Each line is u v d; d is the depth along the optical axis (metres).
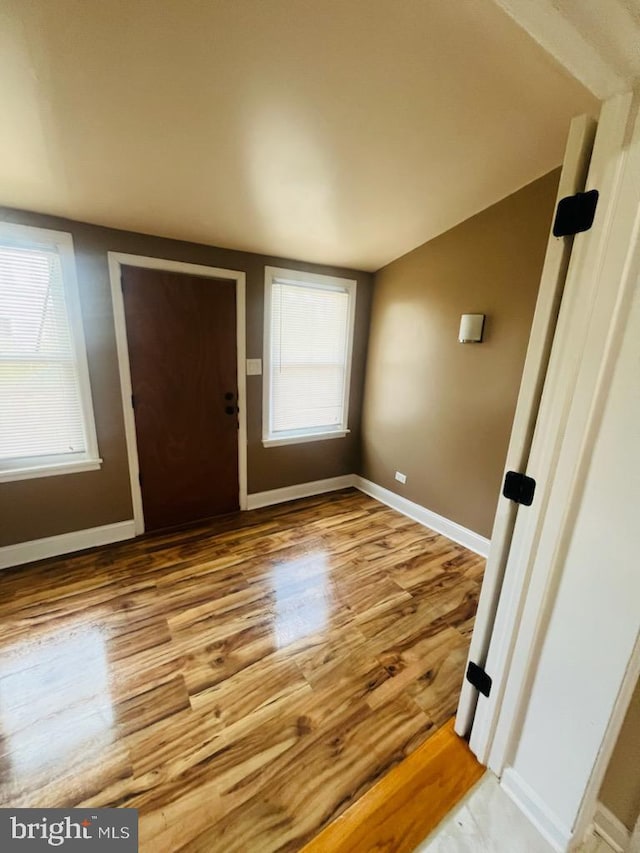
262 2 1.12
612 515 0.90
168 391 2.66
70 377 2.31
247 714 1.45
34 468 2.27
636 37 0.66
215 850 1.06
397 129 1.67
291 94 1.44
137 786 1.20
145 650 1.74
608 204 0.82
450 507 2.88
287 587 2.22
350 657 1.73
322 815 1.14
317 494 3.66
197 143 1.65
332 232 2.58
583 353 0.90
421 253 2.88
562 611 1.02
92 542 2.57
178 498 2.89
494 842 1.09
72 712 1.44
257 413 3.12
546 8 0.61
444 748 1.34
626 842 1.06
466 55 1.31
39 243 2.08
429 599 2.15
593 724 0.97
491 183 2.13
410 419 3.15
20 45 1.16
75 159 1.68
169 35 1.18
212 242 2.58
